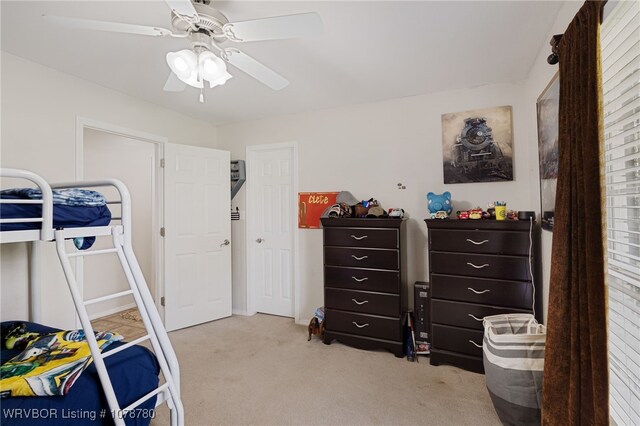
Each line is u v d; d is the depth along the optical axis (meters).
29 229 1.32
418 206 3.00
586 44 1.13
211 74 1.48
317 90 2.87
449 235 2.48
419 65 2.38
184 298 3.38
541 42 2.05
